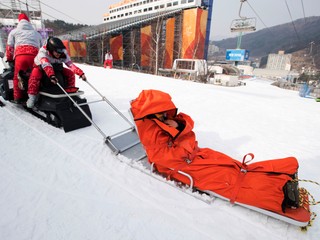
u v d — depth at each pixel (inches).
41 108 126.4
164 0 1478.8
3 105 156.6
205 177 73.0
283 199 61.5
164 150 81.3
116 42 1307.8
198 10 1104.8
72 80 141.6
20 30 135.2
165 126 80.1
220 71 1051.3
